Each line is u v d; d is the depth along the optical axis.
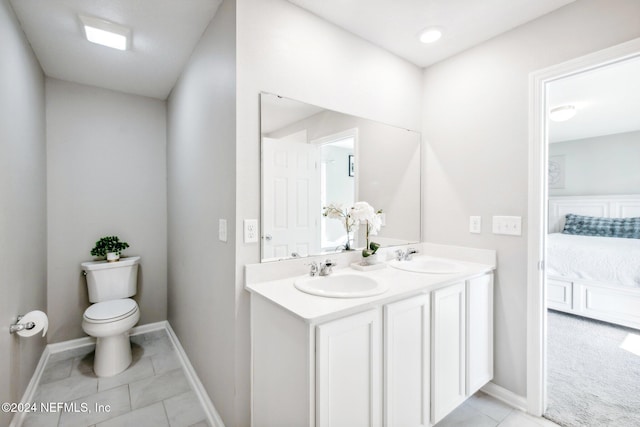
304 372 1.10
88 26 1.74
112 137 2.75
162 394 1.96
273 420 1.32
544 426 1.66
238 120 1.44
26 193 1.86
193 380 2.04
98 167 2.68
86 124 2.63
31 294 1.96
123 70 2.36
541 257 1.73
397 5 1.63
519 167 1.80
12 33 1.60
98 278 2.48
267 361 1.35
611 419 1.70
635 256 2.89
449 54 2.14
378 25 1.81
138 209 2.87
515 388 1.84
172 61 2.23
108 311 2.22
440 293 1.55
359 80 1.93
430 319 1.52
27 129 1.89
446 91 2.19
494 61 1.92
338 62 1.82
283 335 1.22
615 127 4.05
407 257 2.07
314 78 1.71
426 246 2.31
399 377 1.36
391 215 2.14
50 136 2.46
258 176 1.51
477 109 2.00
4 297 1.45
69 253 2.56
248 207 1.48
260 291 1.37
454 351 1.64
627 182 4.25
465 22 1.77
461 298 1.68
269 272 1.54
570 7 1.60
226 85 1.53
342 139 1.85
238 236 1.45
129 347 2.34
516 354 1.83
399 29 1.86
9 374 1.52
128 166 2.82
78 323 2.61
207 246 1.83
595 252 3.12
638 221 3.88
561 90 2.84
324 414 1.10
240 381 1.47
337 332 1.13
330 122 1.79
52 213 2.48
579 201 4.56
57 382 2.08
